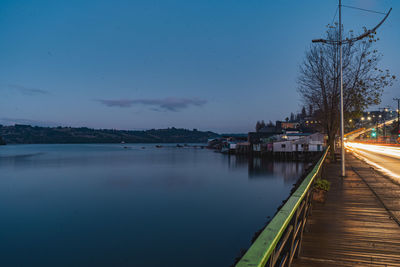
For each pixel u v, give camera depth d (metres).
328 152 22.30
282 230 2.37
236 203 27.39
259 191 33.88
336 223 6.59
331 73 23.17
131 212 24.34
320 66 23.97
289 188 35.97
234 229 19.31
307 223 5.98
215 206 26.19
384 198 9.29
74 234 18.75
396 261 4.53
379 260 4.57
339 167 19.11
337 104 22.80
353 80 21.95
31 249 16.30
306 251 4.93
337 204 8.48
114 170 57.12
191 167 63.22
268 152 85.75
